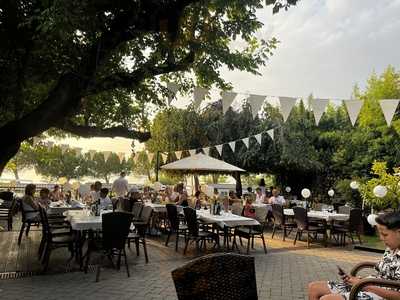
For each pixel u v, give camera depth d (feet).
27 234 27.55
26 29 18.30
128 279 16.66
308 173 56.44
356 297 9.06
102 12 16.81
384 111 15.88
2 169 18.29
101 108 27.02
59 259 20.13
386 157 47.37
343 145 53.93
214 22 20.27
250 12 18.94
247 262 8.11
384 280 8.87
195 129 55.62
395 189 30.63
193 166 36.83
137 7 16.24
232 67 21.20
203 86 23.21
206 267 7.66
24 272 17.15
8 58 19.43
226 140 54.08
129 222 17.26
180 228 24.59
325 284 10.75
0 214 32.83
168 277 17.21
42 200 27.99
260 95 17.90
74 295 14.12
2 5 17.80
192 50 20.12
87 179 100.32
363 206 39.29
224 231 24.84
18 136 16.24
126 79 18.86
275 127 52.11
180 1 16.92
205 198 37.27
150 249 24.35
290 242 29.94
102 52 17.12
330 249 27.37
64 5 13.98
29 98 23.35
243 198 42.47
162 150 55.21
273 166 53.88
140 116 28.09
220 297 7.71
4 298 13.47
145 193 40.96
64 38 15.74
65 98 16.47
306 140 54.34
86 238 22.02
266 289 16.07
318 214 30.30
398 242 9.64
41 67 20.54
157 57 21.53
